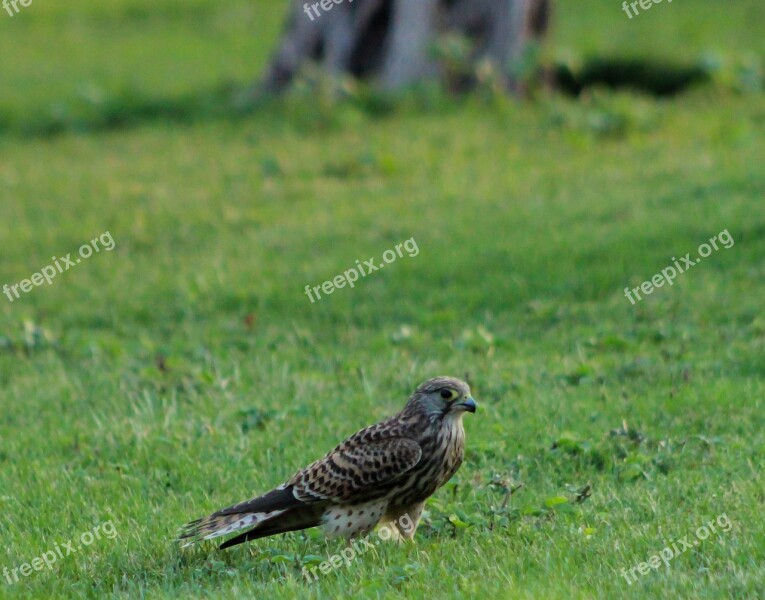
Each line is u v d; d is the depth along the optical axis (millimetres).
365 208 21812
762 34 34875
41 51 38906
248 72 35312
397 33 29344
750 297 16188
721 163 22797
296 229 20938
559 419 12578
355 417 12984
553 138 25797
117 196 23578
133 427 12805
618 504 10375
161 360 14992
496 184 22781
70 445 12695
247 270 19141
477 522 10086
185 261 19859
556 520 10070
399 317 16922
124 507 10961
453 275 18266
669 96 29938
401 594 8703
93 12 43969
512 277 17844
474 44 29391
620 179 22453
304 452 11992
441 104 28344
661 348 14758
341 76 29641
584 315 16281
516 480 11094
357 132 26859
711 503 10188
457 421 9820
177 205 22750
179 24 42344
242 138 27375
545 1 29469
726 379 13297
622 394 13227
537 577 8930
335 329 16641
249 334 16734
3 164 26531
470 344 15352
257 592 8883
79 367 15695
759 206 19328
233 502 10891
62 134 29344
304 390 13844
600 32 36000
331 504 9578
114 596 9055
